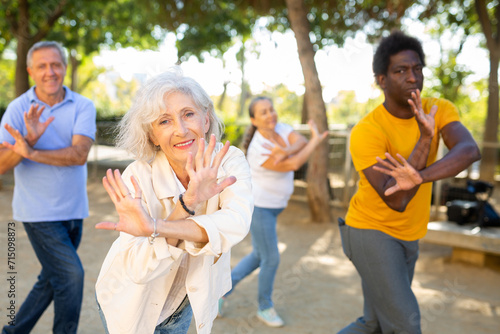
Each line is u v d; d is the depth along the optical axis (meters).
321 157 7.50
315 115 7.48
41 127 2.67
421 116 2.02
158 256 1.45
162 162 1.67
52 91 2.86
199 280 1.65
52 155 2.69
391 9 9.42
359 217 2.38
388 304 2.27
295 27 7.48
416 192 2.24
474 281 4.78
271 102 3.65
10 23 11.90
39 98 2.90
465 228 5.40
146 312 1.69
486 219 5.44
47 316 3.58
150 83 1.56
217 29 13.54
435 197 7.82
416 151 2.08
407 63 2.30
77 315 2.75
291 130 3.68
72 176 2.83
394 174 2.03
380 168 2.06
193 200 1.45
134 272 1.49
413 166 2.07
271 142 3.55
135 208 1.38
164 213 1.65
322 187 7.48
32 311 2.85
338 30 10.41
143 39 15.95
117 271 1.68
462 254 5.41
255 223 3.47
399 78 2.31
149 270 1.47
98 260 5.01
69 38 14.84
